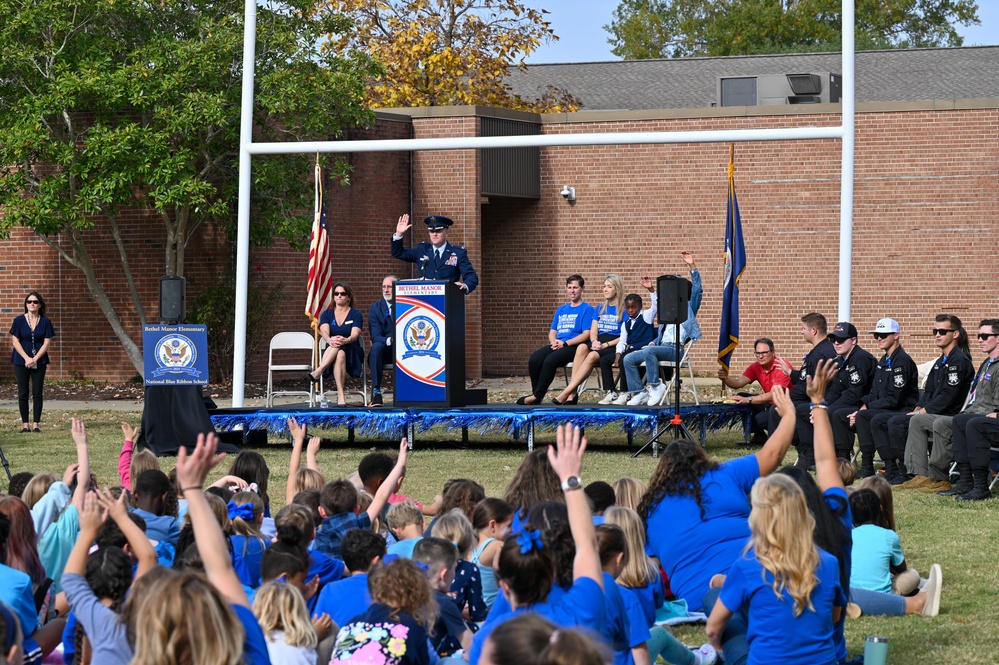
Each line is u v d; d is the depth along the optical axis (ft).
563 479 13.17
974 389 34.99
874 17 155.94
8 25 62.39
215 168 67.97
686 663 17.65
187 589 10.29
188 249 70.90
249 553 18.98
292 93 64.03
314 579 17.35
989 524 29.30
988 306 72.18
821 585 15.61
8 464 39.04
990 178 71.97
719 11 161.58
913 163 72.95
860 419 36.73
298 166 67.92
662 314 39.45
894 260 73.41
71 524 19.36
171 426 42.04
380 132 73.10
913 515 30.55
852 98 43.60
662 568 20.65
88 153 62.34
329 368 48.60
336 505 20.47
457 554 18.37
